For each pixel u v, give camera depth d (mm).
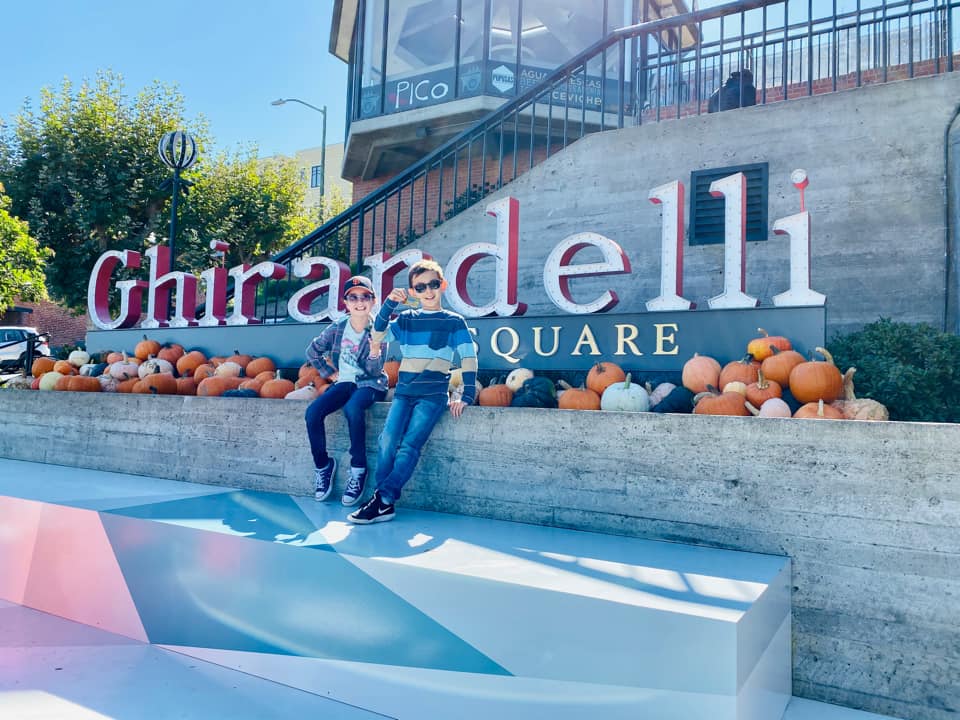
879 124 5781
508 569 2518
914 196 5586
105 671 2852
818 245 5902
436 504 3762
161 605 3221
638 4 12586
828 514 2730
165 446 4992
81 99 15781
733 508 2939
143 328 7098
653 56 8008
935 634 2484
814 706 2621
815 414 3385
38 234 14938
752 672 2131
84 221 14625
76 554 3633
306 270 6160
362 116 13531
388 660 2531
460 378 4723
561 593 2240
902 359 4453
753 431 2924
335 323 4105
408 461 3449
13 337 16891
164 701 2547
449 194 12938
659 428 3154
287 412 4379
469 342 3605
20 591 3871
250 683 2766
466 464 3680
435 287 3570
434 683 2426
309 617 2742
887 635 2568
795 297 4023
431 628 2467
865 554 2639
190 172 16016
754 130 6270
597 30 12516
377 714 2510
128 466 5211
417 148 13617
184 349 6672
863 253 5727
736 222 4254
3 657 3006
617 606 2145
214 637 3008
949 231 5430
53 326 24859
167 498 4051
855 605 2637
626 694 2104
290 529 3201
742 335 4109
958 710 2418
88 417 5539
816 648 2697
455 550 2820
